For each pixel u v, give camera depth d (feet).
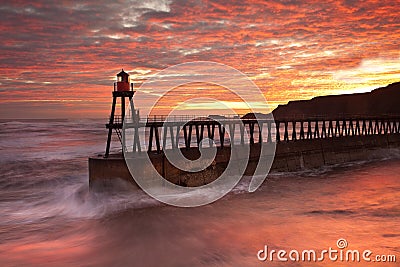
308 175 75.72
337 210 46.85
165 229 40.37
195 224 41.81
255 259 31.96
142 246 35.88
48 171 78.69
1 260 32.37
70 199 54.34
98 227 42.01
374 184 65.00
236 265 31.04
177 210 47.32
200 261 32.07
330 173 78.43
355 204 50.01
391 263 30.27
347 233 37.73
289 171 78.79
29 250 35.04
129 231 40.09
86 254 34.04
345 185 64.18
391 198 53.36
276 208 48.42
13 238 38.78
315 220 42.52
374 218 42.93
